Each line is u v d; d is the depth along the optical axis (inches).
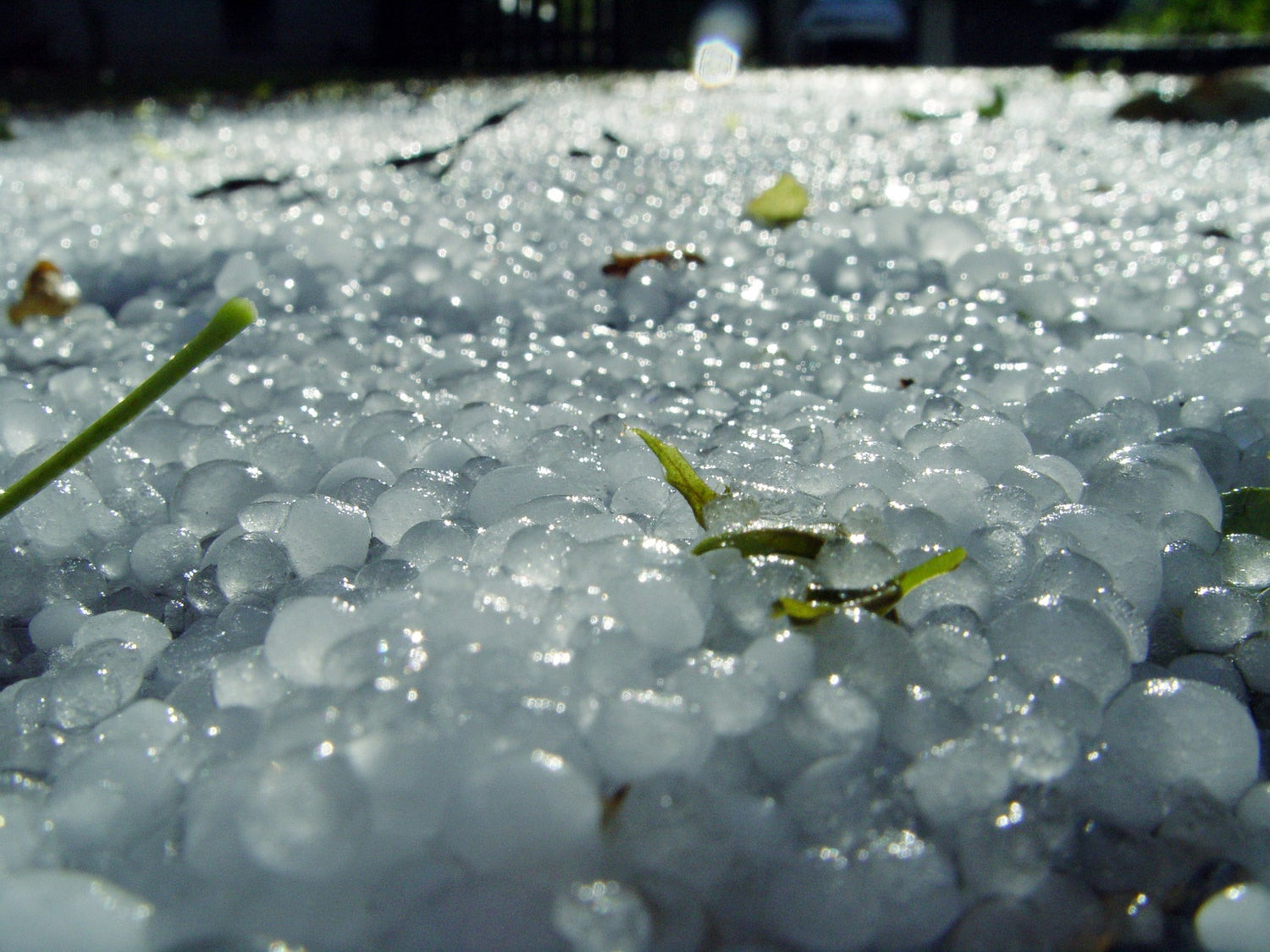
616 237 16.3
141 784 4.7
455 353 10.6
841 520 6.4
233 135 37.3
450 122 39.8
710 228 16.9
